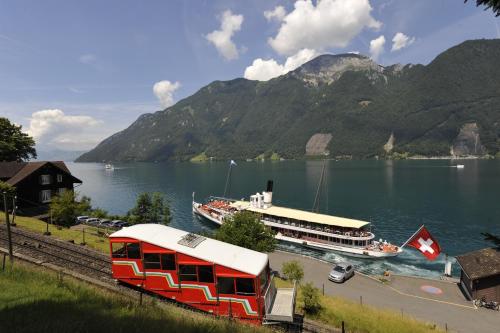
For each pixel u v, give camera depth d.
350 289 49.31
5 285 18.91
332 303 34.59
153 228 24.98
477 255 48.81
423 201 138.88
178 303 22.17
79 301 17.83
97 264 28.75
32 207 65.38
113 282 24.75
